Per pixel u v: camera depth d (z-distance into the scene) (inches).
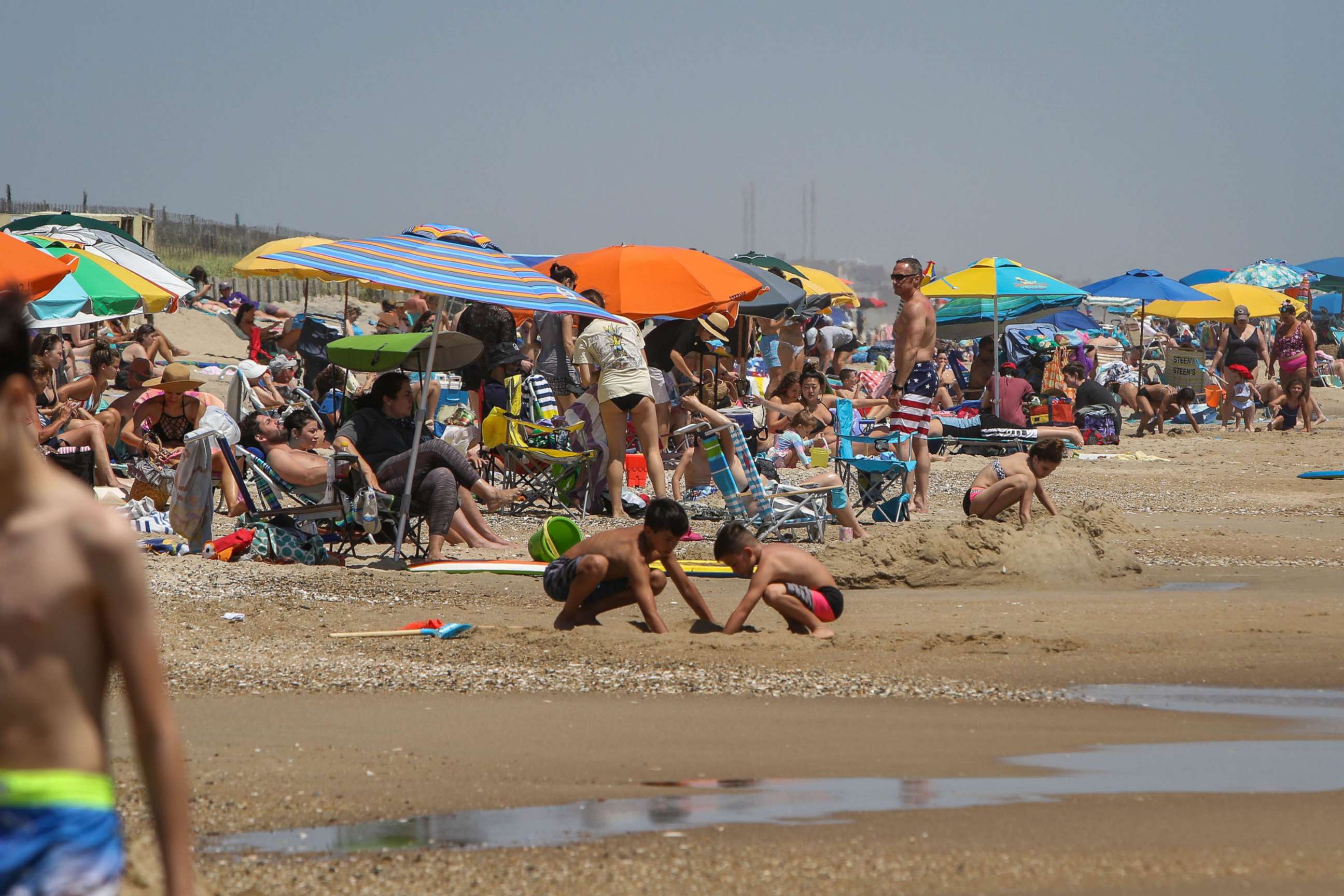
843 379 3144.7
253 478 1457.9
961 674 939.3
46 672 302.0
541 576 1327.5
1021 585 1317.7
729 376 2748.5
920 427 1807.3
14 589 301.3
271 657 970.1
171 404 1946.4
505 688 888.9
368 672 927.0
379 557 1453.0
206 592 1185.4
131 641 309.3
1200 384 3572.8
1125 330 5679.1
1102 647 1019.9
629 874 517.7
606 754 716.7
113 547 307.1
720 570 1364.4
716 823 589.6
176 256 6505.9
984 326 3221.0
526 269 1454.2
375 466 1429.6
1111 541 1587.1
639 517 1791.3
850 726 788.0
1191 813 604.1
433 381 2132.1
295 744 732.0
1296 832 573.6
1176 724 796.6
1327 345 5374.0
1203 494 2138.3
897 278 1779.0
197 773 665.6
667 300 2082.9
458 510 1475.1
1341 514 1899.6
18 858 297.1
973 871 520.7
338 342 1724.9
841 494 1622.8
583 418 1828.2
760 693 880.3
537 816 601.6
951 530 1359.5
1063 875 515.5
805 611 1055.0
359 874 516.4
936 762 704.4
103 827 306.5
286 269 2859.3
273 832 574.2
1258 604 1194.6
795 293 2962.6
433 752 717.3
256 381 2496.3
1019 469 1518.2
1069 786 657.6
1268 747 740.0
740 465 1592.0
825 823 588.4
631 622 1114.1
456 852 546.0
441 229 3048.7
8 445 304.5
